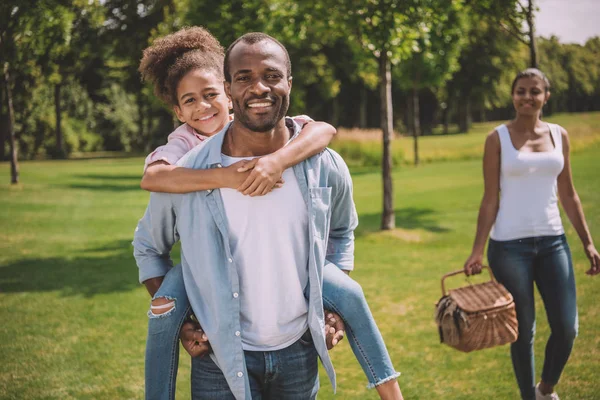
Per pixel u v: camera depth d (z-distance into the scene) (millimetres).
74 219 13055
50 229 11781
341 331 2338
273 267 2195
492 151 3850
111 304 6707
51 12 13242
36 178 23172
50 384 4543
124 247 9992
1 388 4473
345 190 2369
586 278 6973
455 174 21766
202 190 2178
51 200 16266
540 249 3750
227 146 2303
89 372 4777
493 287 3705
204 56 2850
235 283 2166
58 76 23672
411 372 4562
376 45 9125
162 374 2287
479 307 3535
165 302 2256
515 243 3758
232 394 2271
